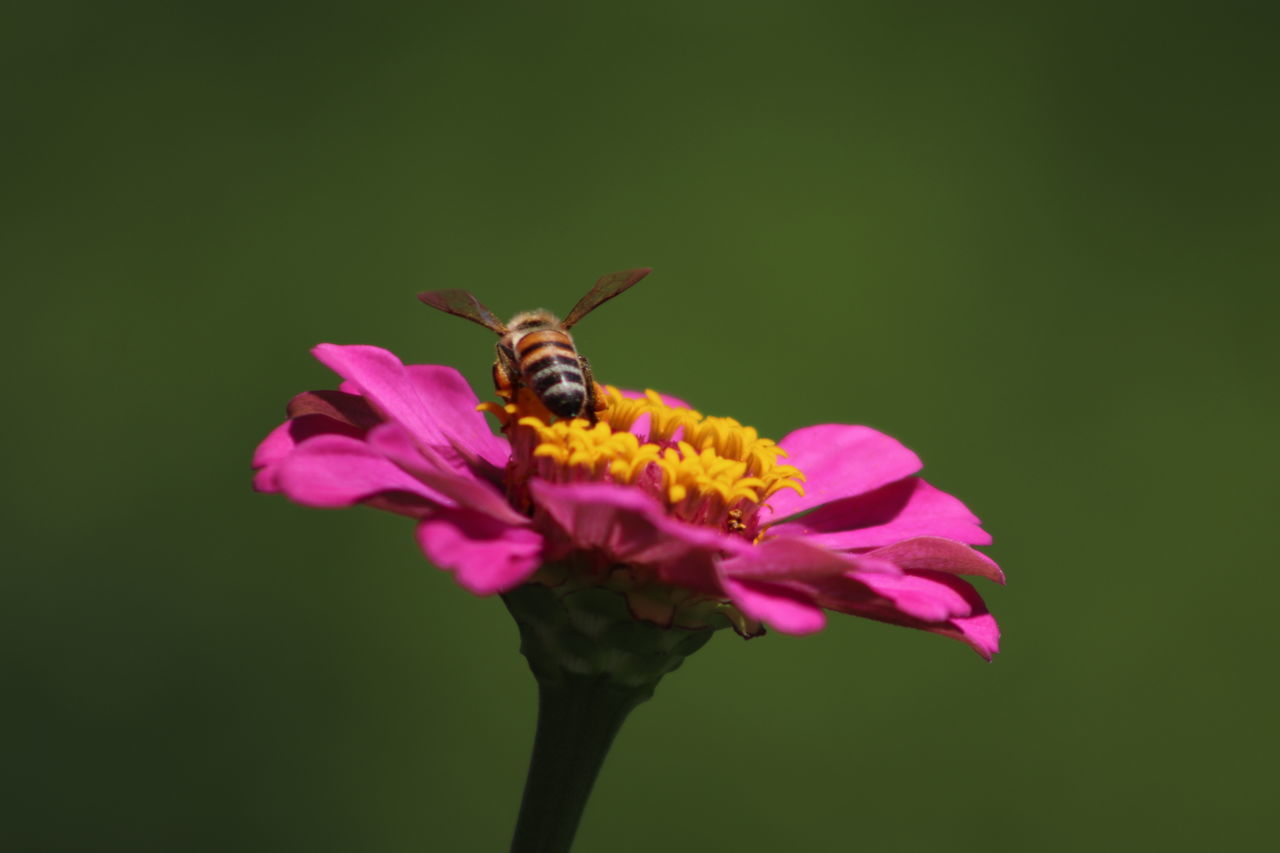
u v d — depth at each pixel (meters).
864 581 0.26
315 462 0.26
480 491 0.26
